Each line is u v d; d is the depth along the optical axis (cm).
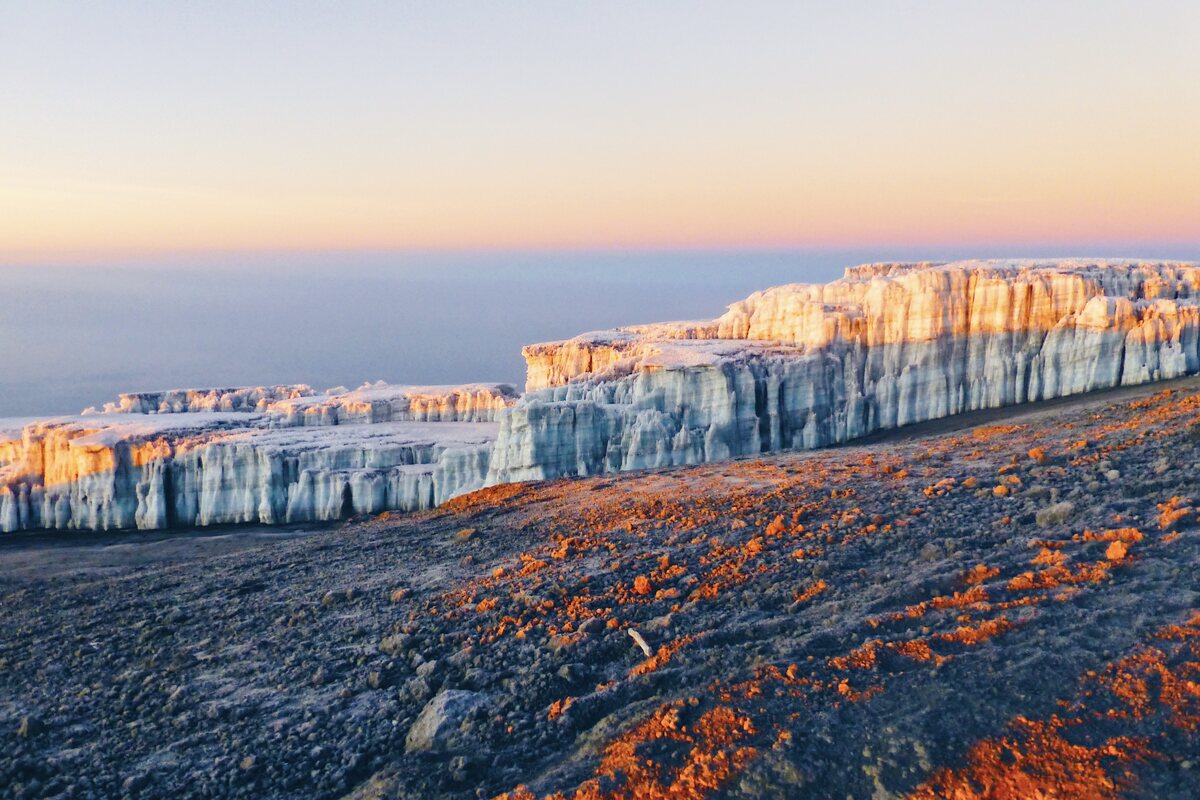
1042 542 1619
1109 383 4622
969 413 4856
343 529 3859
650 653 1473
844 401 5122
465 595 2052
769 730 1080
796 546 2000
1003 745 966
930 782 938
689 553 2114
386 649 1741
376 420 7575
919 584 1502
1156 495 1809
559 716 1280
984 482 2306
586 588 1941
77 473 6378
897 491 2434
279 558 3105
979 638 1218
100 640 2127
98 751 1427
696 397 4944
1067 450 2517
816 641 1328
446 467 5800
